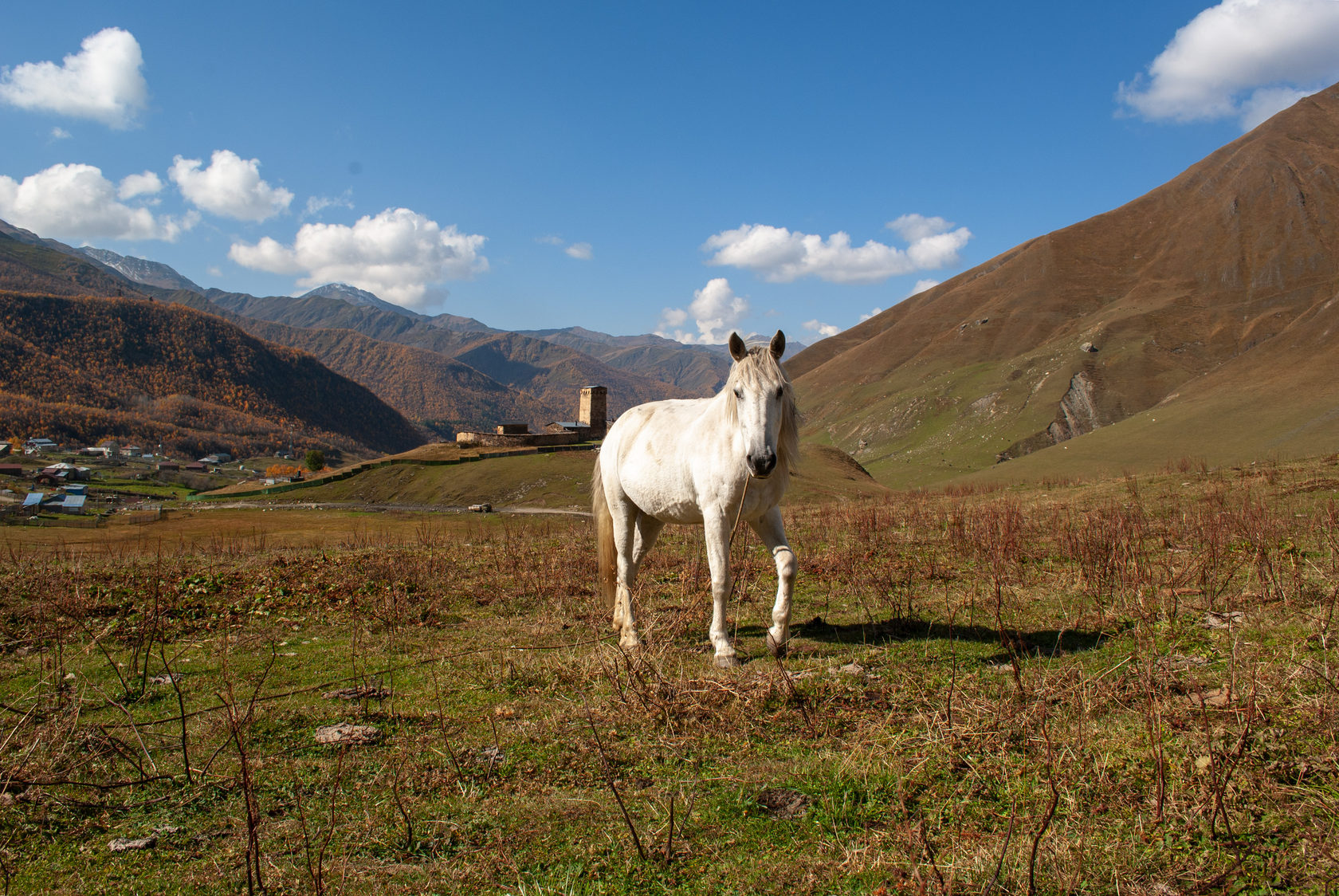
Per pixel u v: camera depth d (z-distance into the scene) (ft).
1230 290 469.57
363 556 39.60
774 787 11.09
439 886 8.86
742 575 26.86
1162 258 559.38
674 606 24.62
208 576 31.37
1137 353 402.31
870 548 34.91
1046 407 382.63
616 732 13.53
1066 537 31.40
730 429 18.01
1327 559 23.47
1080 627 19.34
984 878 8.26
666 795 11.09
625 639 19.29
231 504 241.14
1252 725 10.98
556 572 30.81
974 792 10.53
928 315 642.63
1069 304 549.95
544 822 10.36
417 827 10.33
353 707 15.37
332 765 12.50
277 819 10.72
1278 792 9.36
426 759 12.64
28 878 9.26
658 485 20.33
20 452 520.01
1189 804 9.39
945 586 25.67
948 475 351.67
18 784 11.50
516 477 222.07
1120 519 31.58
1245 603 19.35
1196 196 625.41
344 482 251.80
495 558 36.94
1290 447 137.28
